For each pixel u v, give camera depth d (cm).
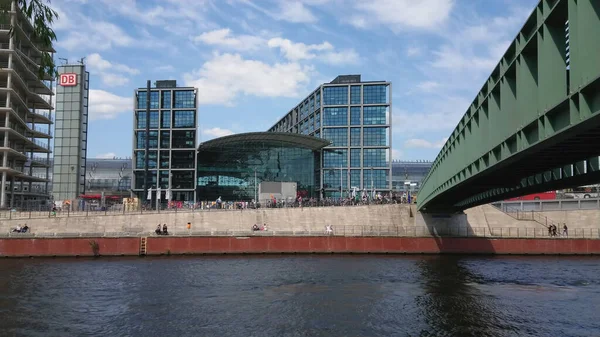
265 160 14188
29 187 11588
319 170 15512
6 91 9419
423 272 5881
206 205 10094
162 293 4491
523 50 2320
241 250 7725
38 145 11169
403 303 4116
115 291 4562
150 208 9406
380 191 15250
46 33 1720
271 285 4916
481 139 3216
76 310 3838
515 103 2600
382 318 3634
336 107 15725
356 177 15388
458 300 4238
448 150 4906
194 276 5444
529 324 3450
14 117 9794
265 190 11131
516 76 2434
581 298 4334
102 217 8050
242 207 9500
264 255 7675
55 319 3581
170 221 8450
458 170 4166
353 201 10025
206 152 13925
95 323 3488
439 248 8175
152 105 13925
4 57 9519
